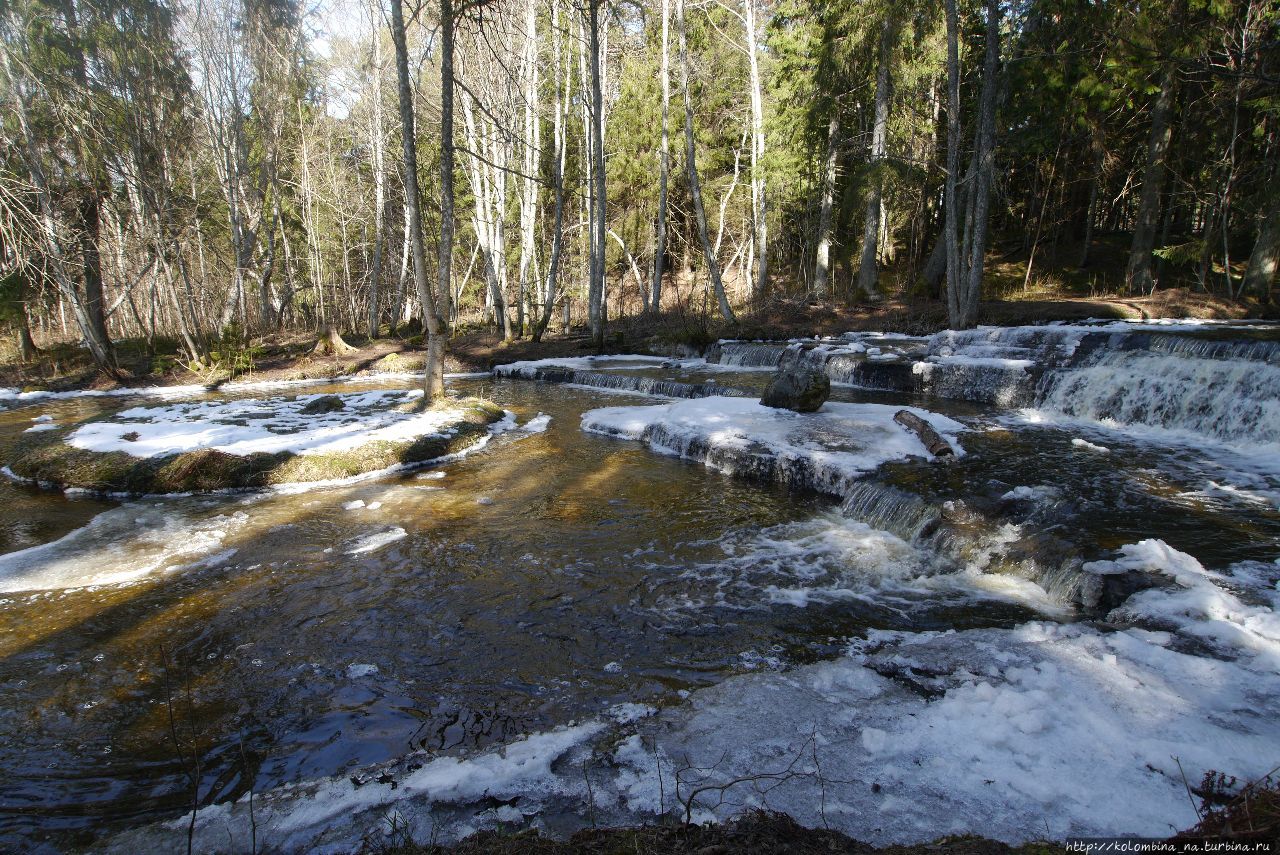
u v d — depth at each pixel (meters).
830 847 2.43
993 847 2.39
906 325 19.00
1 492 8.66
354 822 2.84
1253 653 3.85
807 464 8.18
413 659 4.70
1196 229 24.78
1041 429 9.95
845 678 3.87
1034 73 18.53
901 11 19.20
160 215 19.72
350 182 33.94
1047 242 25.83
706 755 3.17
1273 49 15.35
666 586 5.77
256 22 21.27
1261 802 2.32
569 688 4.32
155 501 8.15
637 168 27.77
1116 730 3.12
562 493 8.27
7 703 4.23
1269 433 8.67
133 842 2.88
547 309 22.56
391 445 9.74
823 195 24.02
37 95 17.42
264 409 12.89
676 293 32.03
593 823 2.71
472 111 23.56
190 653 4.81
